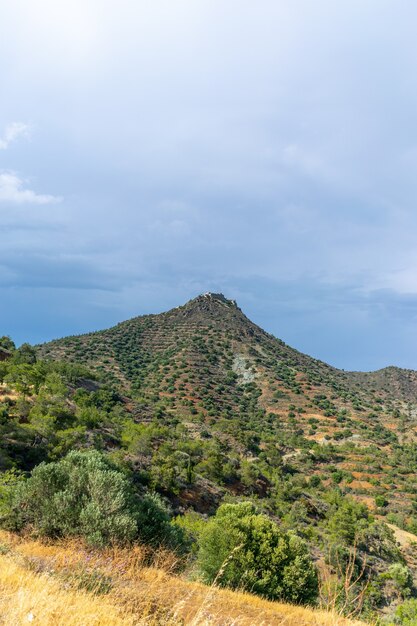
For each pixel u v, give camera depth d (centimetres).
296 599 1902
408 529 7788
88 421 6247
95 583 662
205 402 15712
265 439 12188
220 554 1919
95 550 1034
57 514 1473
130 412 10556
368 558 5112
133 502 1669
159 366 19688
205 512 5238
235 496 6259
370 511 8794
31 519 1532
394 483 10362
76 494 1584
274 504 6769
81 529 1395
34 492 1620
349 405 18275
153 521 1662
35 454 4231
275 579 1911
